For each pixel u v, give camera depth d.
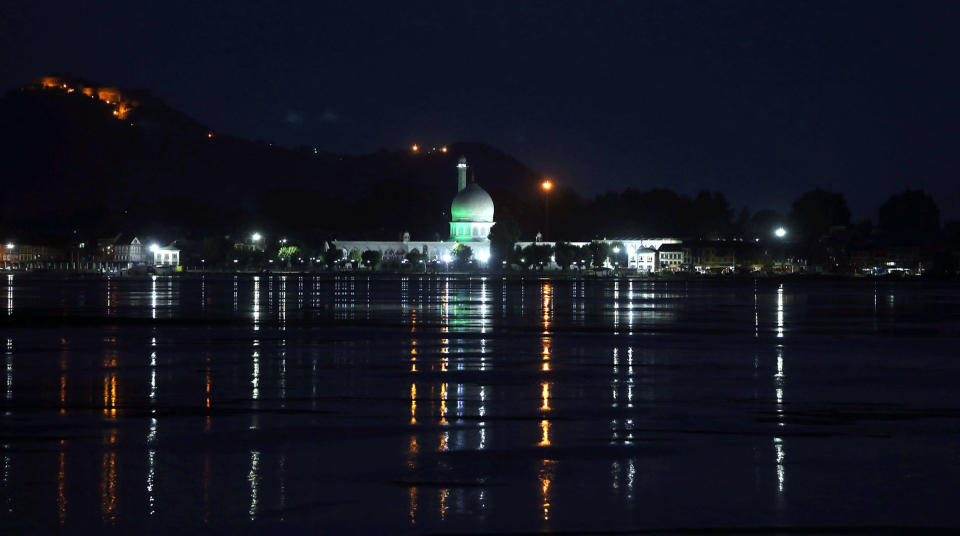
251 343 105.69
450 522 38.03
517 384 73.50
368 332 120.44
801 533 36.88
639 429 55.28
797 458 48.19
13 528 37.12
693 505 40.19
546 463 47.09
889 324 136.88
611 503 40.53
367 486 42.97
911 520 38.22
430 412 60.84
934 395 68.12
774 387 72.12
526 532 36.97
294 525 37.56
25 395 67.19
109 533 36.59
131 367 83.56
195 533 36.66
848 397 67.00
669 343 107.25
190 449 49.81
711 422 57.38
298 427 55.69
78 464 46.72
